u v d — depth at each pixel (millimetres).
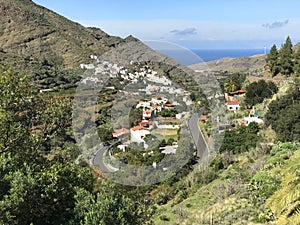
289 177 8727
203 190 22109
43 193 9391
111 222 9094
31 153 11141
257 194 19312
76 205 9391
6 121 10508
